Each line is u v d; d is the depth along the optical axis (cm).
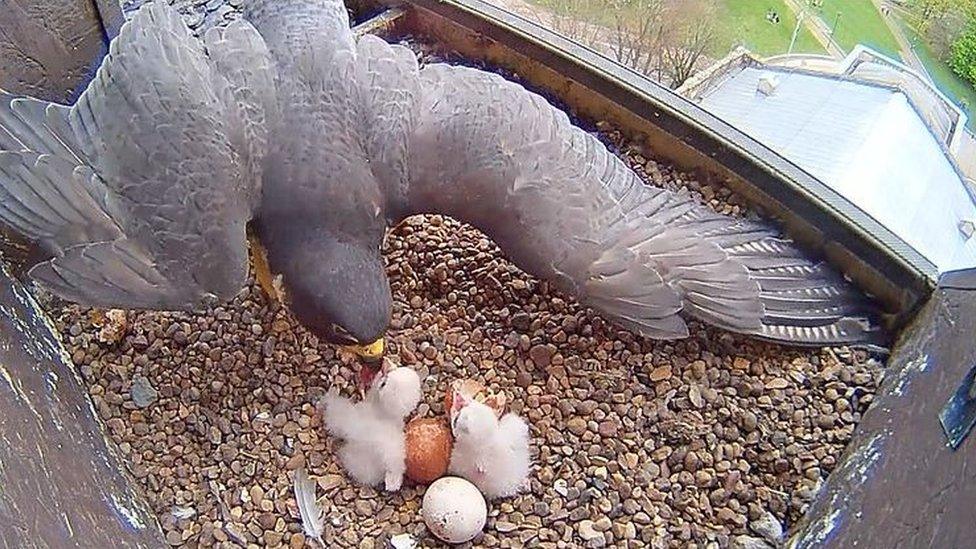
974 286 64
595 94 83
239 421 68
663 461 68
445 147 63
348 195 60
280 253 61
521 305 74
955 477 50
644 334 67
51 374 61
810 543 62
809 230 74
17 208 57
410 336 72
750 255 72
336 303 60
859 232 71
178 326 72
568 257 64
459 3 86
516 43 84
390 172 62
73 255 56
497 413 67
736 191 79
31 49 69
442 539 63
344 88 62
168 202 56
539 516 65
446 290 75
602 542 64
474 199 64
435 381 70
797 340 71
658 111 80
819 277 73
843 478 64
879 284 72
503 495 66
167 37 59
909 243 71
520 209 63
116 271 56
